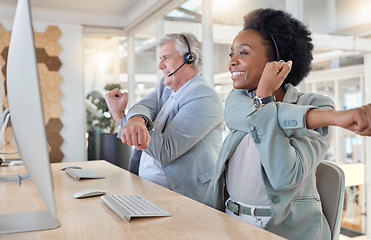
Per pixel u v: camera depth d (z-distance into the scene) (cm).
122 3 521
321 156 115
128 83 607
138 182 177
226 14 324
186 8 409
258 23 126
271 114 110
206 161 197
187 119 191
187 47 208
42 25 548
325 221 119
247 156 125
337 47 218
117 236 95
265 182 114
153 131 187
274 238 92
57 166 239
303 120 103
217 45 342
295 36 124
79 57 565
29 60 78
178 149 188
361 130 87
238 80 130
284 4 254
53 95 552
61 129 558
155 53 500
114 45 603
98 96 595
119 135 185
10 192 157
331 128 120
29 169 96
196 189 196
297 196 116
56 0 505
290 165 108
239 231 98
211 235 95
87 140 585
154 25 502
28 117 83
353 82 208
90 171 203
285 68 115
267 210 118
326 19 225
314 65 234
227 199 136
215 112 196
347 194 215
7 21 525
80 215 117
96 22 576
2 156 279
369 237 204
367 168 204
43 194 85
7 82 109
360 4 202
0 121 171
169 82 212
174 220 109
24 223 108
